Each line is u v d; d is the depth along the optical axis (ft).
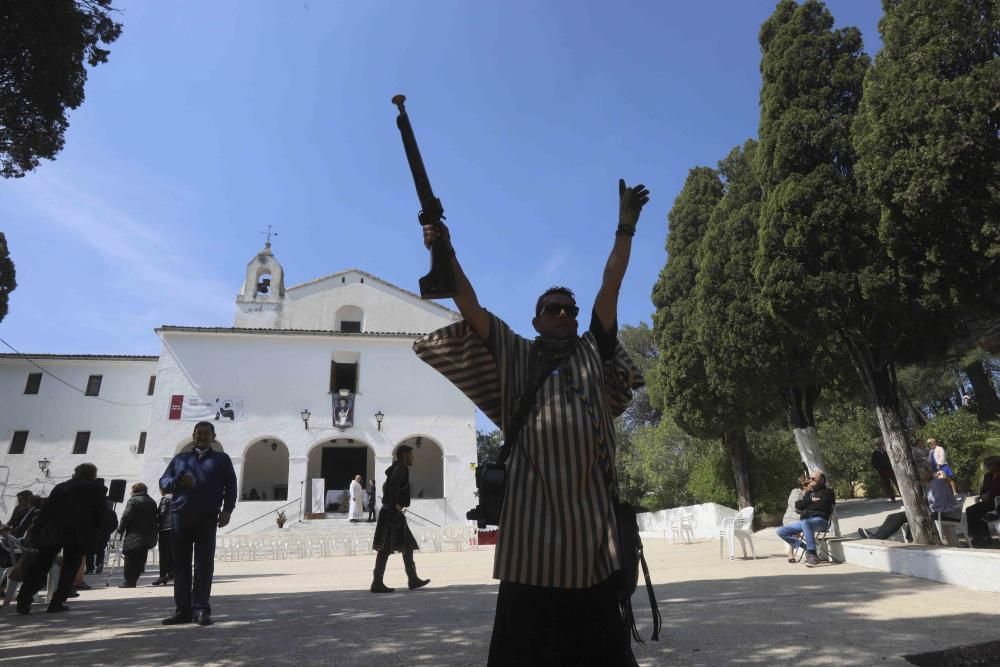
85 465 24.49
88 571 44.75
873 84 25.40
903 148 24.41
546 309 7.86
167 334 95.45
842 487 79.36
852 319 28.91
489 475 7.07
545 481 6.71
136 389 107.55
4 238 37.93
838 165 30.73
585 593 6.71
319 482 93.09
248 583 33.83
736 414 49.39
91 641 15.58
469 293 7.47
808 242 29.81
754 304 43.70
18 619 21.07
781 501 62.34
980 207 22.63
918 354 29.76
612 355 7.85
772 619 16.30
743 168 48.78
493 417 7.56
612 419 7.53
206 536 18.83
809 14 33.50
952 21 23.44
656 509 87.04
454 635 15.14
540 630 6.66
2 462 100.68
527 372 7.41
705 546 51.06
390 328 115.55
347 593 25.75
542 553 6.56
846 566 29.55
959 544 27.86
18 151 27.63
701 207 58.03
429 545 77.87
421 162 7.32
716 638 14.19
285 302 114.73
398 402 99.40
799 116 31.50
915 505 28.63
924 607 17.54
